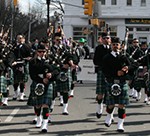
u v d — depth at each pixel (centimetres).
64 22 3494
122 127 759
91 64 1734
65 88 937
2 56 877
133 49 1166
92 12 1819
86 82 1728
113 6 3484
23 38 1144
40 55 760
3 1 4812
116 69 740
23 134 736
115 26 3484
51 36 989
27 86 1553
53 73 763
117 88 736
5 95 1062
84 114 944
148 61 1034
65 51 943
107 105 762
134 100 1205
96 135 729
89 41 2519
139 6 3488
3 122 848
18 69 1142
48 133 745
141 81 1173
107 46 873
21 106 1059
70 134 737
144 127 805
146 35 3478
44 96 755
